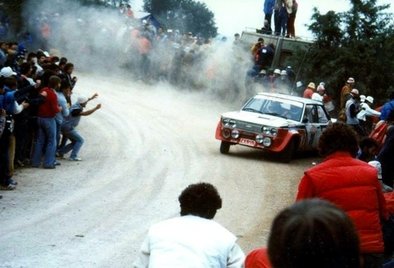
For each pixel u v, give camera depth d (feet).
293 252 6.94
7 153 39.14
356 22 91.76
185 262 13.92
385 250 19.71
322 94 76.02
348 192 16.60
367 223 16.55
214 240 14.34
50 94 46.50
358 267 7.08
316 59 91.76
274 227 7.25
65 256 27.86
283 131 56.75
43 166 46.96
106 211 36.11
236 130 57.62
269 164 56.13
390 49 90.48
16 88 41.55
